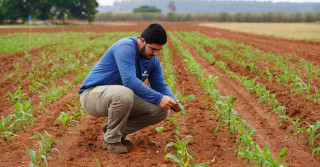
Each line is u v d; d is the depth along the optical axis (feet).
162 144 12.91
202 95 20.95
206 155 11.77
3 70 30.83
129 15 320.91
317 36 76.95
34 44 55.21
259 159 8.86
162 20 324.60
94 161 11.25
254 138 13.56
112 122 11.34
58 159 11.57
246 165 10.93
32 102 19.93
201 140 13.32
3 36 79.61
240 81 24.36
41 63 34.17
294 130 13.74
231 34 92.12
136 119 12.06
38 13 198.49
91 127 15.03
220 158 11.47
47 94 20.72
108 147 11.91
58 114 17.11
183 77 27.07
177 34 88.12
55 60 37.01
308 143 12.80
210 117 16.39
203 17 321.11
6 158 11.64
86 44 50.26
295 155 11.87
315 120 15.05
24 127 14.70
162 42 10.21
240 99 19.88
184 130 14.58
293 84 21.77
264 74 27.43
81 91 11.80
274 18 275.59
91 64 34.30
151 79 12.20
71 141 13.37
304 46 53.21
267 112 17.13
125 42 10.84
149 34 10.18
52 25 188.65
